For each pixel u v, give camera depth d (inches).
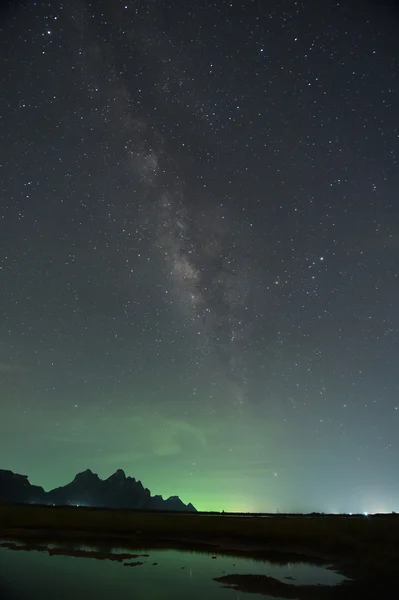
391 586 716.7
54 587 683.4
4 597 617.0
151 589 684.1
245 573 817.5
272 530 1368.1
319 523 1464.1
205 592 669.9
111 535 1362.0
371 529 1268.5
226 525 1507.1
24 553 1012.5
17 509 1930.4
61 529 1476.4
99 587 690.2
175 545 1186.0
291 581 753.0
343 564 910.4
